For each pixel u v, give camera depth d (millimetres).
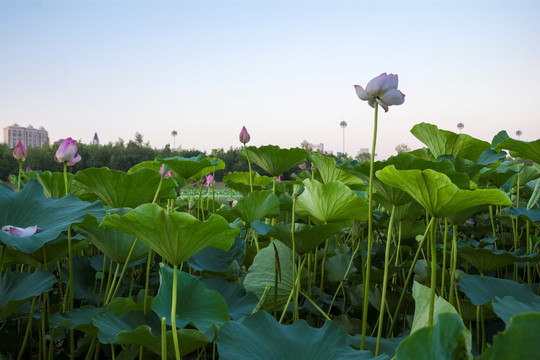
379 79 1471
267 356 1138
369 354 1149
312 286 2408
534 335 515
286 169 3365
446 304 1218
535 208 2686
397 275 2695
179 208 3627
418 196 1312
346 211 1896
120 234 1800
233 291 1894
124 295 2246
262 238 2844
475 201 1226
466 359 656
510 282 1771
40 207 1775
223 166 3820
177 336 1227
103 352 1990
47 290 1635
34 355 2082
